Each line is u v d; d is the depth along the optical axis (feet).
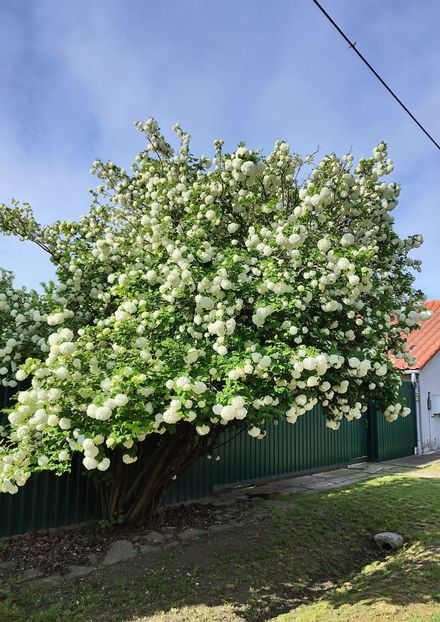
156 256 15.62
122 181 21.76
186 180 19.38
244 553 15.97
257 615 12.29
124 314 13.07
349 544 17.75
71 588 13.15
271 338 13.82
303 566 15.49
